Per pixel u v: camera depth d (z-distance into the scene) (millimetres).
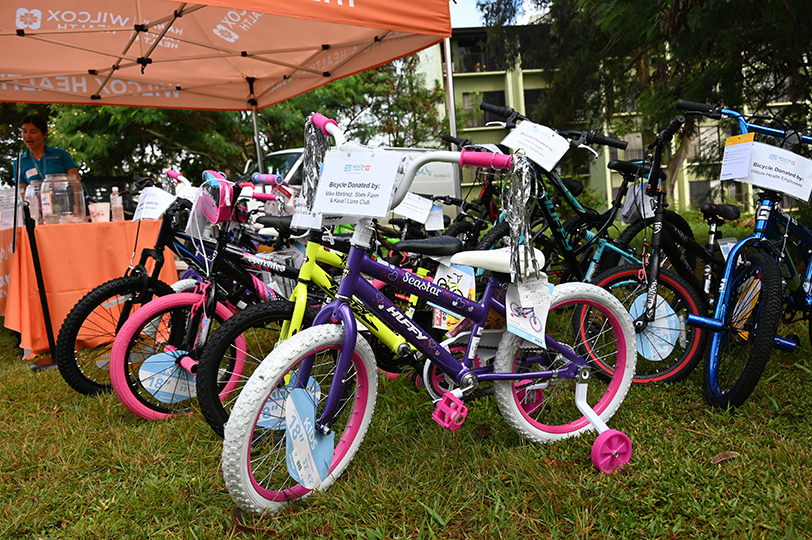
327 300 2256
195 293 2627
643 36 5965
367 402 1985
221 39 4625
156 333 2613
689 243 2941
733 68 4934
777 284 2174
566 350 2133
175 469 2094
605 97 10000
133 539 1701
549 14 10094
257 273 2736
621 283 2789
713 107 2475
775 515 1579
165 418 2568
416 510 1737
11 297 3619
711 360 2422
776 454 1881
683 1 3936
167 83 5121
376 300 1936
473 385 2000
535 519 1671
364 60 4711
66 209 3740
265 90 5578
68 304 3633
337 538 1646
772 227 2578
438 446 2152
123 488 1991
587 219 3180
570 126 10562
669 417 2279
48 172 4391
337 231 2844
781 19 4281
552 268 3676
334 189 1800
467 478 1913
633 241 3617
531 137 2602
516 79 20578
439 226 3422
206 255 2678
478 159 1740
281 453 1979
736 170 2398
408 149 6641
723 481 1761
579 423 2223
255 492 1702
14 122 10414
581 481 1822
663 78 5633
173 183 2896
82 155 9094
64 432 2467
